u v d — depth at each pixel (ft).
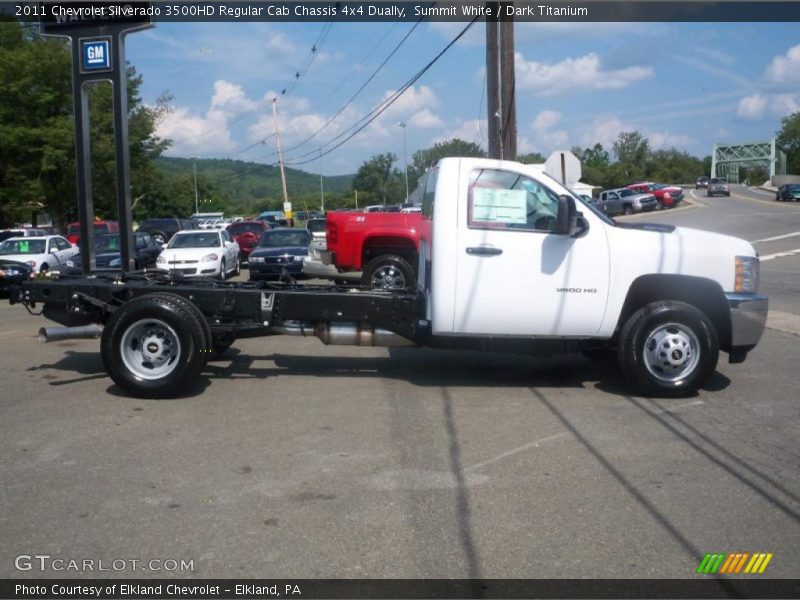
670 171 442.09
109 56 45.73
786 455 19.88
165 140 153.38
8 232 105.29
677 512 16.30
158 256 78.84
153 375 25.20
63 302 27.37
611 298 24.90
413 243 44.16
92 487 17.70
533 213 24.97
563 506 16.61
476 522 15.81
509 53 55.72
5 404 24.81
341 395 25.96
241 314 26.68
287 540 15.02
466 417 23.29
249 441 21.03
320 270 45.27
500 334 25.16
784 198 199.52
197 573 13.75
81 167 45.42
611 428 22.17
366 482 18.01
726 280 25.35
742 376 28.81
